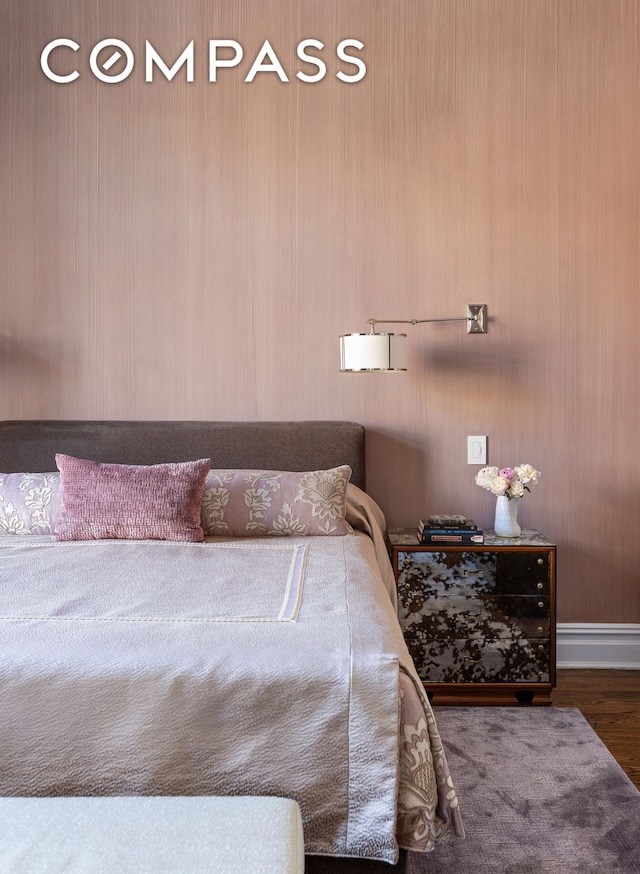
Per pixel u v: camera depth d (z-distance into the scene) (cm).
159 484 275
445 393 332
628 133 324
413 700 158
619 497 331
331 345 332
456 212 328
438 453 333
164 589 204
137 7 327
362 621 178
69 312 332
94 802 135
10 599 195
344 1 326
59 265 331
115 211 331
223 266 331
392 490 334
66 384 333
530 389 330
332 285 331
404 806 152
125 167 329
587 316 328
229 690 153
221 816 129
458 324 329
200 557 241
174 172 330
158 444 324
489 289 328
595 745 252
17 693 152
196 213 331
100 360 333
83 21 327
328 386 333
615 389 329
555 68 324
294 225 330
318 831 150
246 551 250
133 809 132
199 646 162
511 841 197
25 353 333
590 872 185
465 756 245
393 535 311
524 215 327
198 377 333
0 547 253
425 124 327
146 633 169
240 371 333
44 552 246
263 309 332
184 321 332
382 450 332
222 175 330
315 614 183
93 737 151
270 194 330
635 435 329
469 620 292
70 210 330
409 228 329
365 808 149
